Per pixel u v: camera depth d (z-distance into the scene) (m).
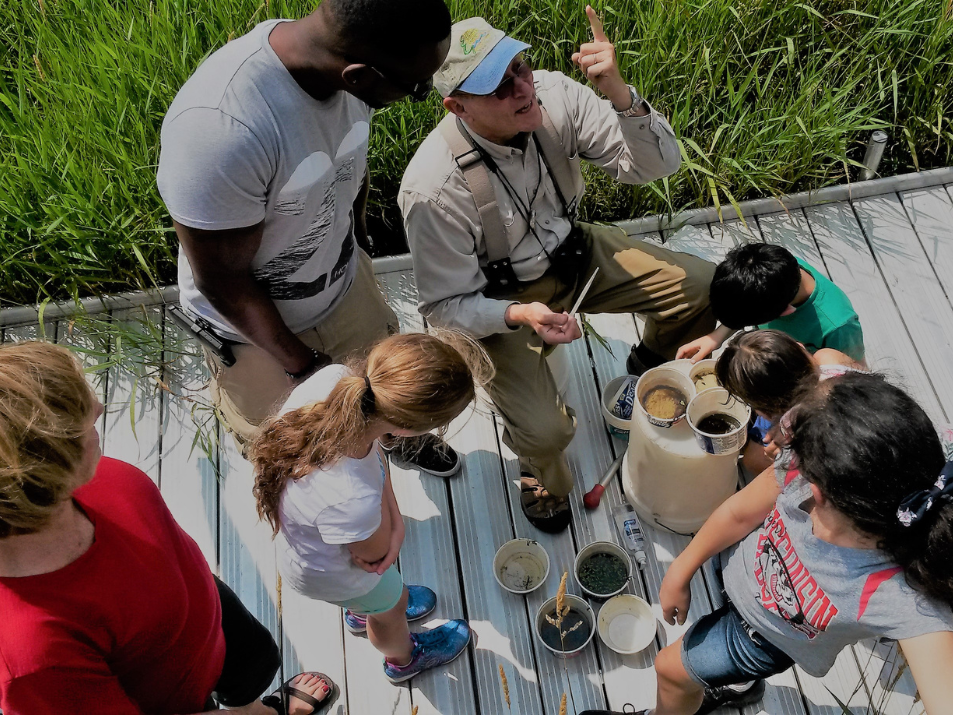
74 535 1.24
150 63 2.97
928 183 3.23
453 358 1.54
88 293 2.96
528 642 2.30
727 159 3.06
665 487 2.31
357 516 1.56
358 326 2.22
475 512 2.54
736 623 1.74
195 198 1.59
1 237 2.82
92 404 1.17
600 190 3.15
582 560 2.38
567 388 2.71
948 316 2.89
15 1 3.29
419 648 2.21
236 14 3.07
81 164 2.87
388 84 1.61
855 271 3.02
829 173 3.29
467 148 2.12
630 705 2.19
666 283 2.49
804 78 3.25
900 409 1.28
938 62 3.20
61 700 1.19
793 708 2.16
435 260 2.22
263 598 2.40
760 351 1.81
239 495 2.58
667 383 2.33
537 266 2.38
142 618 1.32
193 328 2.08
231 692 1.94
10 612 1.16
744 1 3.31
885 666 2.19
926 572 1.27
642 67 3.16
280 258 1.86
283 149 1.63
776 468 1.59
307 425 1.54
